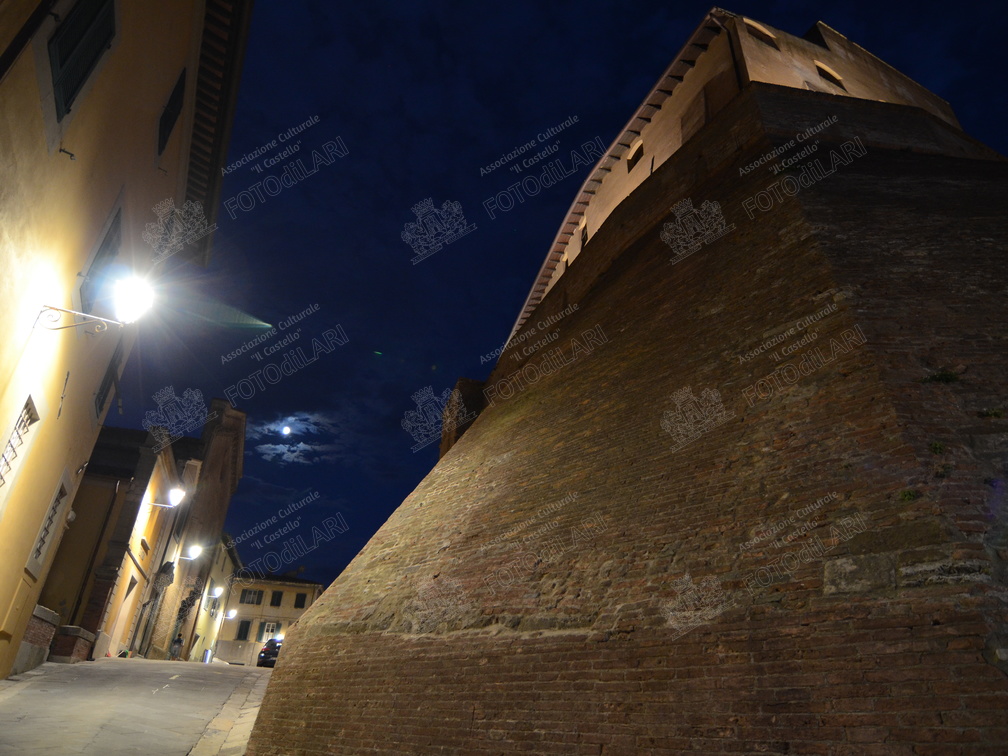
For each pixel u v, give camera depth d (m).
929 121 14.66
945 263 8.54
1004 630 4.55
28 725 9.86
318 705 9.24
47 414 10.29
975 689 4.36
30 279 8.01
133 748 9.65
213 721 12.53
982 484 5.53
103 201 10.27
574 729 6.00
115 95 9.59
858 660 4.89
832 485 6.06
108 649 20.94
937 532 5.18
